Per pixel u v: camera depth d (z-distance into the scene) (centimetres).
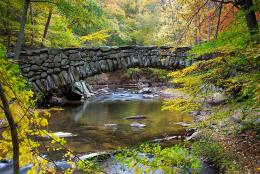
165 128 1070
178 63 1326
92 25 1262
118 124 1145
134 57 1330
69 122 1155
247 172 539
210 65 590
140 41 3559
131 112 1437
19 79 225
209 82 581
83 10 1125
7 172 582
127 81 3216
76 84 1894
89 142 870
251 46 484
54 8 1312
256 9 545
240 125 793
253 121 748
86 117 1278
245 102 544
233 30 562
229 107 594
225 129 820
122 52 1316
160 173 407
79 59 1243
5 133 244
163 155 287
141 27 3575
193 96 596
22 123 237
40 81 1167
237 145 688
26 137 243
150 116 1325
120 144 853
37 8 1487
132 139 916
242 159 602
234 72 555
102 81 3077
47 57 1184
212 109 621
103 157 668
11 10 1440
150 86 2805
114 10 3083
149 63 1341
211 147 689
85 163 268
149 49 1340
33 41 1614
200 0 726
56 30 1839
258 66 522
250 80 516
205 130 845
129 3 3947
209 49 551
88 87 2283
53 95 1625
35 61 1159
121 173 503
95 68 1275
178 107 608
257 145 659
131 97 2092
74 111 1429
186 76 605
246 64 532
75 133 982
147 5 4144
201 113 1266
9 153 254
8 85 217
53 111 1359
